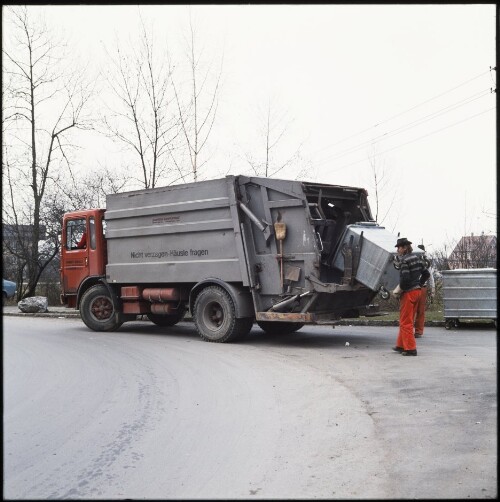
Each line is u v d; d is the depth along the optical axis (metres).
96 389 7.98
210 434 5.84
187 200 12.56
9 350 11.44
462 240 17.58
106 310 14.66
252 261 11.73
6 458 5.24
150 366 9.62
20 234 25.53
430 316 14.87
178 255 12.84
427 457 5.02
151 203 13.28
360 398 7.12
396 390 7.47
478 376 8.08
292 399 7.17
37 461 5.16
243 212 11.79
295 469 4.84
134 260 13.70
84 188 25.77
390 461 4.96
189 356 10.52
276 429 5.96
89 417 6.57
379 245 10.62
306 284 11.03
